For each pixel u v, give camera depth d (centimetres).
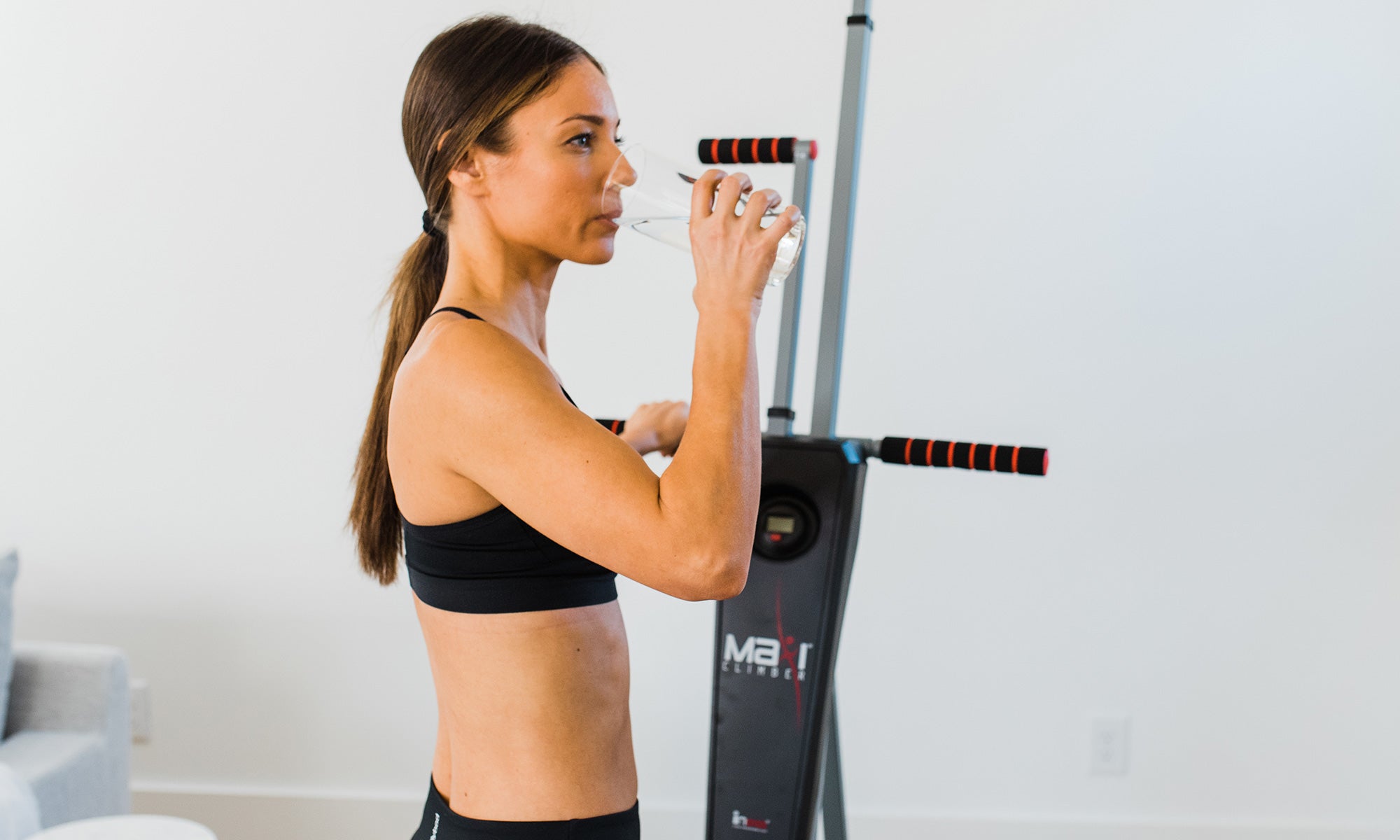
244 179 264
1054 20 251
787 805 135
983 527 261
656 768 266
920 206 255
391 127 262
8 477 271
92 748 226
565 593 99
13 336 268
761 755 136
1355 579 256
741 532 86
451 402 90
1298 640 258
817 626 136
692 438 86
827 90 256
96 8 262
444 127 98
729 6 257
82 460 270
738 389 87
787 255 102
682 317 261
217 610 271
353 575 269
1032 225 254
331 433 267
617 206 98
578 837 99
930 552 262
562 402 89
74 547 271
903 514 261
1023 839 264
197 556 271
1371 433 254
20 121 264
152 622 272
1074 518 259
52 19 263
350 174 263
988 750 264
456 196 102
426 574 100
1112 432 257
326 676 271
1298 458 255
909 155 255
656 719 266
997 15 252
